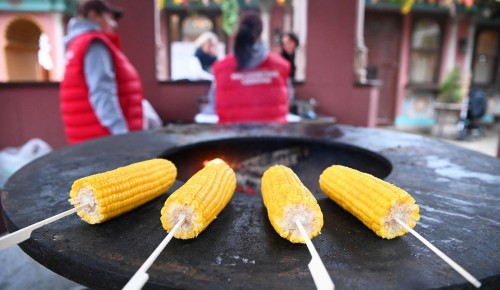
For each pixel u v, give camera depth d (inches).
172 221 28.6
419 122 449.4
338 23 190.2
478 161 54.0
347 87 197.5
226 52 395.9
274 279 24.5
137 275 19.7
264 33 352.8
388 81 437.4
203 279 24.4
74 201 31.1
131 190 33.5
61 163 51.5
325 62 195.5
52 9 349.7
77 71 87.0
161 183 38.3
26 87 144.8
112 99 90.0
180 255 27.4
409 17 419.5
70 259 26.8
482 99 351.3
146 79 171.2
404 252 27.9
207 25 392.8
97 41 87.4
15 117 144.2
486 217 34.0
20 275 69.6
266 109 103.8
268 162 75.3
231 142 72.2
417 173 47.6
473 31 438.6
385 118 449.4
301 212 28.0
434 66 445.1
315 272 19.9
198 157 69.2
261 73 100.7
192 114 179.8
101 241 29.3
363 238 30.1
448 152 59.6
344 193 34.3
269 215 30.7
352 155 66.2
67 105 89.7
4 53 370.0
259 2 345.7
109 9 93.7
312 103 177.9
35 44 436.5
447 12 419.2
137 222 32.9
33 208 35.4
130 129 102.3
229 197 36.6
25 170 47.8
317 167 72.1
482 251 27.8
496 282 24.7
